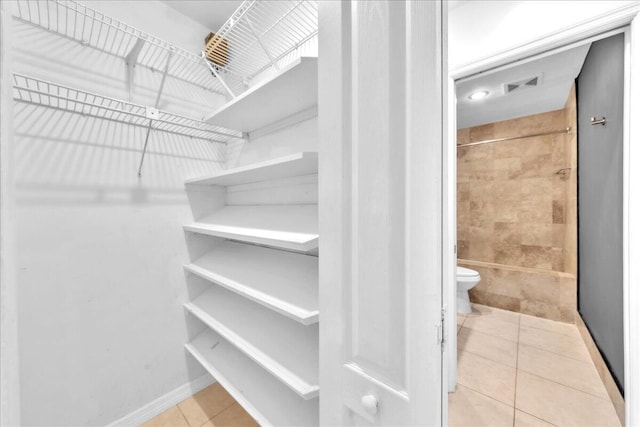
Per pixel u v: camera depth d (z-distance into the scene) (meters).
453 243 1.48
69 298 1.20
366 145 0.58
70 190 1.20
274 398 1.12
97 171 1.28
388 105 0.54
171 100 1.54
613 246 1.36
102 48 1.29
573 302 2.28
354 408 0.62
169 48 1.30
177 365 1.56
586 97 1.76
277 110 1.29
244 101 1.19
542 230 2.60
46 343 1.15
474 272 2.53
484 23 1.33
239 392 1.20
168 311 1.53
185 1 1.51
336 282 0.64
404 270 0.53
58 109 1.17
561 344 1.97
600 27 1.07
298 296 0.95
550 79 1.98
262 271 1.22
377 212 0.57
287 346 1.04
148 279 1.45
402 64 0.52
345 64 0.62
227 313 1.38
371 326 0.58
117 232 1.34
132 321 1.39
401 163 0.53
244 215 1.47
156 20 1.49
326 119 0.66
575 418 1.31
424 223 0.50
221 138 1.76
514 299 2.59
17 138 1.08
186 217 1.61
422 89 0.50
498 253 2.87
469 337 2.10
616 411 1.33
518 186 2.73
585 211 1.91
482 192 2.96
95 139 1.27
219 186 1.77
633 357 1.04
